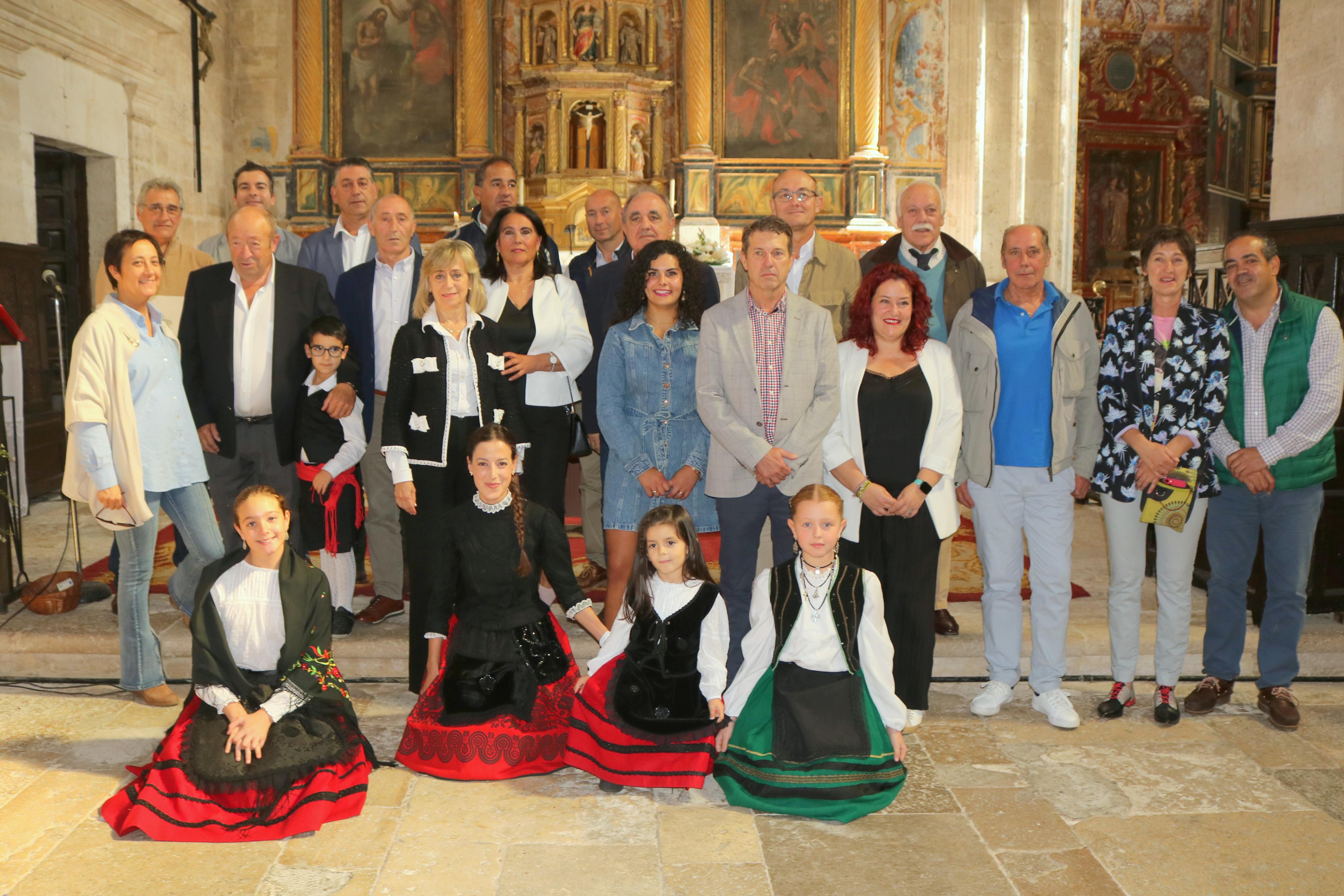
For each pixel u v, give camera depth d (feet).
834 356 12.53
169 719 13.03
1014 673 13.43
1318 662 14.73
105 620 15.34
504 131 43.68
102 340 12.23
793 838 10.12
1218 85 50.21
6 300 24.98
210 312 14.37
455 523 11.85
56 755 11.92
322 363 14.33
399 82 42.45
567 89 41.68
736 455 12.14
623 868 9.53
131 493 12.28
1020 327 12.95
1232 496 13.04
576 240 41.24
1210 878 9.39
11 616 15.52
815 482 12.43
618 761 11.10
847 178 42.96
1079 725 13.01
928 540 12.37
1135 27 55.06
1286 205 19.51
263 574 10.96
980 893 9.12
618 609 13.08
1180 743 12.48
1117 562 13.17
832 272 14.73
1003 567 13.28
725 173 43.19
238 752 10.34
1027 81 42.96
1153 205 57.00
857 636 11.08
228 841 9.98
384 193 42.50
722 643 11.24
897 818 10.55
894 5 43.16
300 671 10.84
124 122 31.96
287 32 41.32
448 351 13.05
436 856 9.72
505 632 11.85
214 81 39.78
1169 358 12.59
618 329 12.89
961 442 12.80
